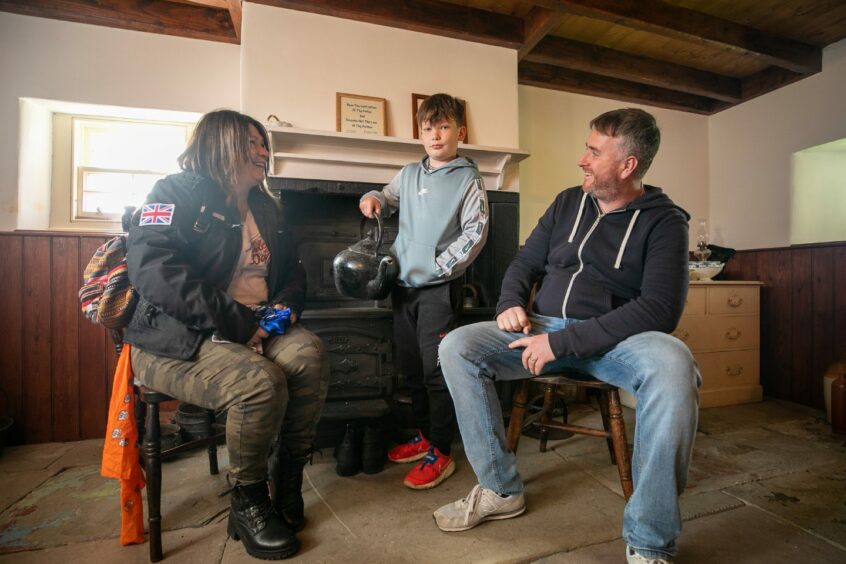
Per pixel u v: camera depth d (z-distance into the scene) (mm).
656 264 1167
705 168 3266
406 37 2205
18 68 2002
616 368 1146
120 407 1157
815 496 1448
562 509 1353
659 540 979
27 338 1979
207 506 1388
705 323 2555
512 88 2389
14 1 1927
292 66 2031
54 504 1408
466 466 1684
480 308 2020
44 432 2002
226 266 1222
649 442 989
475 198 1523
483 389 1236
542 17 2178
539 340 1162
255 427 1082
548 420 1589
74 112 2174
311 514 1333
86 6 1992
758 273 2869
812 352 2555
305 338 1275
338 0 2033
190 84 2189
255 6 1987
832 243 2449
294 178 2006
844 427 2049
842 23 2363
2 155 1986
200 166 1218
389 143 2059
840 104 2518
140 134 2303
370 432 1639
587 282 1293
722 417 2348
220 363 1089
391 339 1879
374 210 1582
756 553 1135
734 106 3096
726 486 1520
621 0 2107
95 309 1121
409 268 1552
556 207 1484
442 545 1164
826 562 1098
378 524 1272
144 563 1097
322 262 2113
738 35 2369
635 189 1311
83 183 2221
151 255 1060
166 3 2109
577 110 2953
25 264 1971
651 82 2809
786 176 2789
